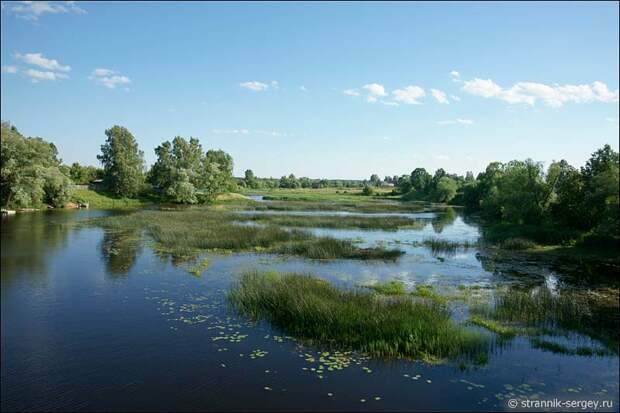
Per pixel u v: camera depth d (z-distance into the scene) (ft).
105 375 44.86
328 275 89.25
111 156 328.49
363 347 50.26
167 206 290.15
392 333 50.90
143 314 63.31
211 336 54.70
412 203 389.39
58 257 106.52
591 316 63.72
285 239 132.98
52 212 231.91
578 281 86.48
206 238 129.18
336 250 112.88
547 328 57.82
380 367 46.19
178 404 39.55
